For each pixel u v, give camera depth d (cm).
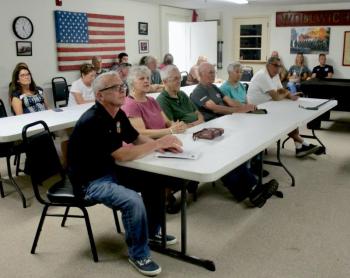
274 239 260
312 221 286
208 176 186
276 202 320
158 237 253
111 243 256
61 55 623
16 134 291
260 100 445
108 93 216
